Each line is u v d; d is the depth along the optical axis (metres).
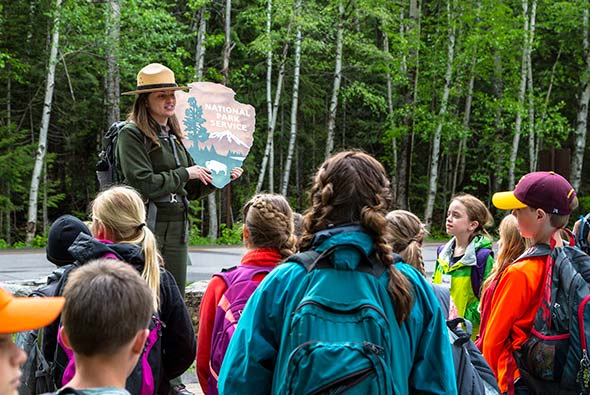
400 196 29.28
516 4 29.58
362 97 32.69
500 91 31.55
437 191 36.00
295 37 25.70
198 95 5.34
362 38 27.88
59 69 25.80
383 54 27.17
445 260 5.42
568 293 3.28
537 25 29.42
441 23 29.16
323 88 33.09
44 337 3.20
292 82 30.16
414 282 2.53
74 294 2.07
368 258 2.45
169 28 25.05
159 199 4.80
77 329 2.04
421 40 30.28
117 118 23.61
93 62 25.56
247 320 2.48
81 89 27.70
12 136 24.52
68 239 3.50
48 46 24.19
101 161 5.00
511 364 3.47
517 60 30.84
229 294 3.48
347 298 2.38
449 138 27.95
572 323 3.26
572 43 30.66
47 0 23.86
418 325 2.48
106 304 2.05
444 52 28.02
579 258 3.35
